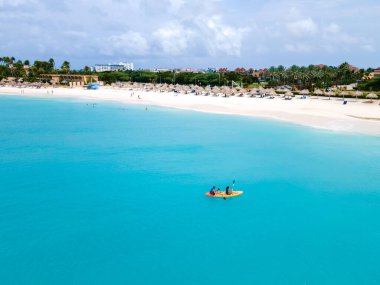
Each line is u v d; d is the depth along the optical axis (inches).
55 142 2276.1
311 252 971.9
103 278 850.1
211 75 7672.2
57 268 885.2
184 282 839.7
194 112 3863.2
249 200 1331.2
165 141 2325.3
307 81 7209.6
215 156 1935.3
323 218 1182.3
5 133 2593.5
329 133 2581.2
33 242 1002.1
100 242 1008.9
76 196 1344.7
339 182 1529.3
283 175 1619.1
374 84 5757.9
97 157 1900.8
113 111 4055.1
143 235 1053.8
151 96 5797.2
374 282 847.7
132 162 1806.1
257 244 1010.1
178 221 1149.1
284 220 1164.5
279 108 3909.9
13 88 7411.4
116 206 1259.8
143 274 868.6
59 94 6451.8
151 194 1376.7
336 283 842.2
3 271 868.6
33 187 1432.1
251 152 2030.0
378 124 2827.3
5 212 1191.6
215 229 1098.1
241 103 4493.1
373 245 1012.5
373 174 1633.9
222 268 896.3
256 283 838.5
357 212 1232.8
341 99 4808.1
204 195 1375.5
